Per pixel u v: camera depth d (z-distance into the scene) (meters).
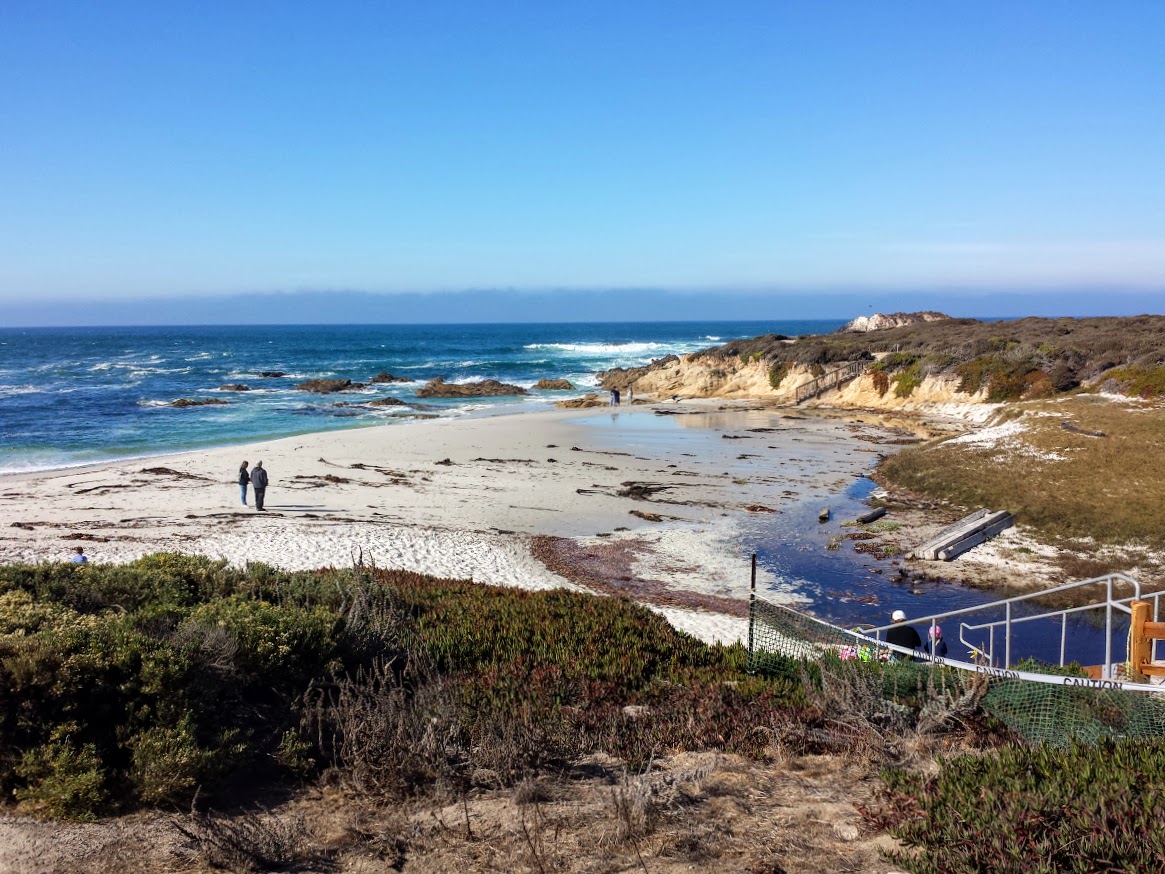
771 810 5.80
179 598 9.64
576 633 10.67
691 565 19.44
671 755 7.04
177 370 85.56
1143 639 7.78
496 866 4.97
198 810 5.67
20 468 30.55
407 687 8.12
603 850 5.16
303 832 5.38
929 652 11.54
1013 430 31.88
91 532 20.30
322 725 6.85
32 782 5.54
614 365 97.62
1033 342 52.25
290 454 33.12
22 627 6.95
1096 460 25.77
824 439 39.47
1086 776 5.45
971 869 4.56
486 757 6.38
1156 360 41.81
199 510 23.33
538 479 29.05
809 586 18.16
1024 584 18.20
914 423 45.00
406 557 18.77
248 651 7.40
